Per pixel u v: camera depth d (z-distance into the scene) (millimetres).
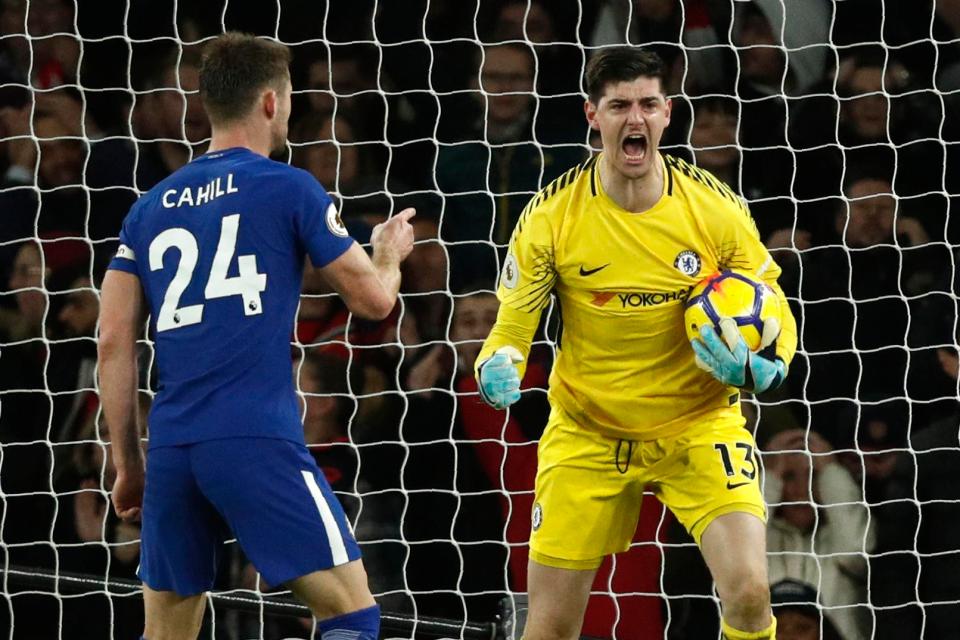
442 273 24234
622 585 22031
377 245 15141
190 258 14211
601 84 15531
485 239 24578
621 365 16609
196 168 14586
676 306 16312
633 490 16984
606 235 16203
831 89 25719
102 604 22359
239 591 20156
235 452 13875
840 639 22016
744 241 16312
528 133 25359
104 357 14531
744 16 25922
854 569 22141
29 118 25031
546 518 17047
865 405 23234
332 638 14109
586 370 16766
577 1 26078
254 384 14016
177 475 14078
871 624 22031
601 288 16312
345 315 23359
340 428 22859
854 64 25781
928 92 25406
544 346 23531
